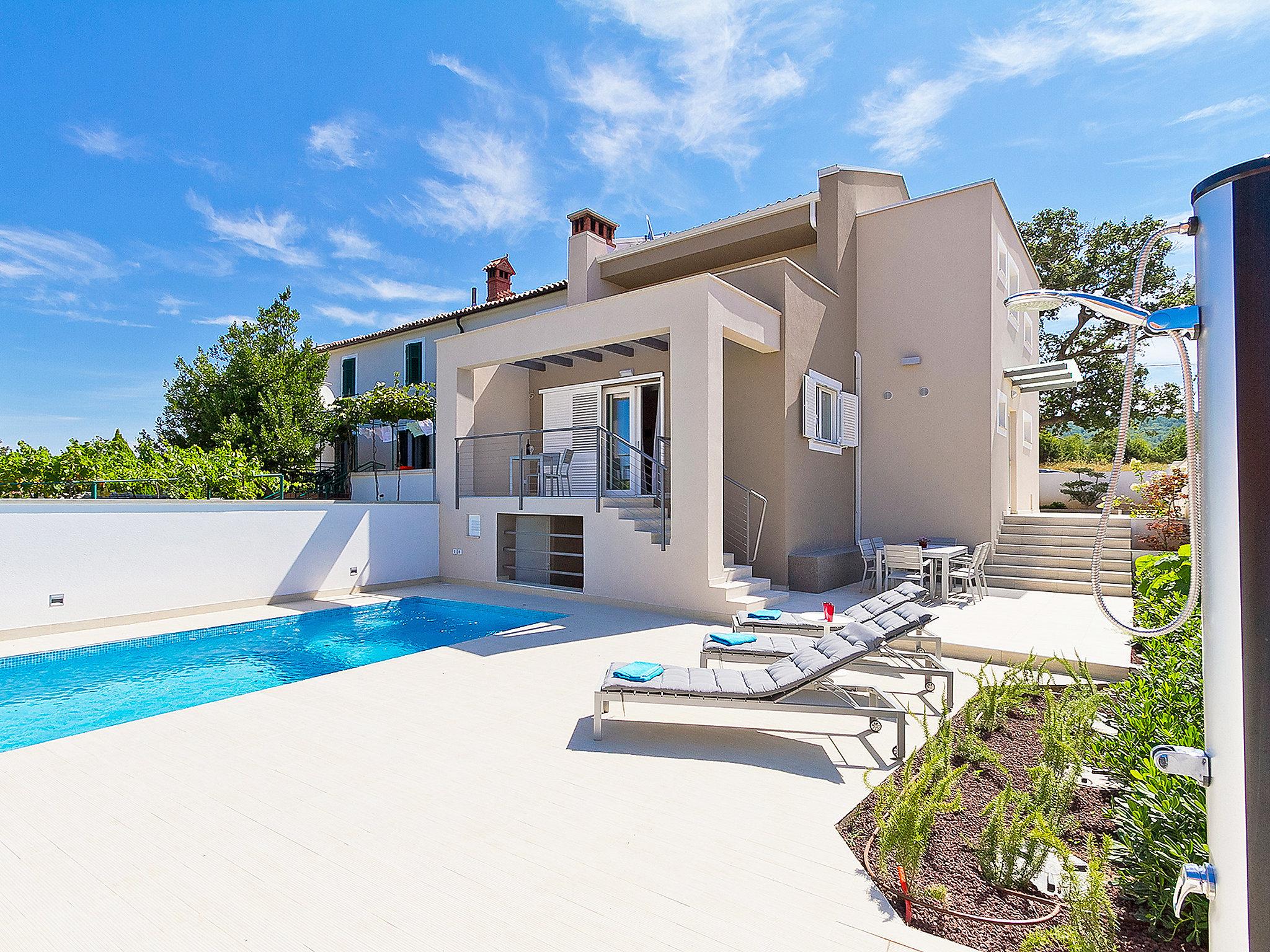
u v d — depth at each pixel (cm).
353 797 367
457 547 1214
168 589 873
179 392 1850
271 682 640
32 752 432
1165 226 201
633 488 1230
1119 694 457
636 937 252
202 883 285
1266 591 165
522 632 802
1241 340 171
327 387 1984
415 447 1764
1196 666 432
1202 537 185
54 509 776
